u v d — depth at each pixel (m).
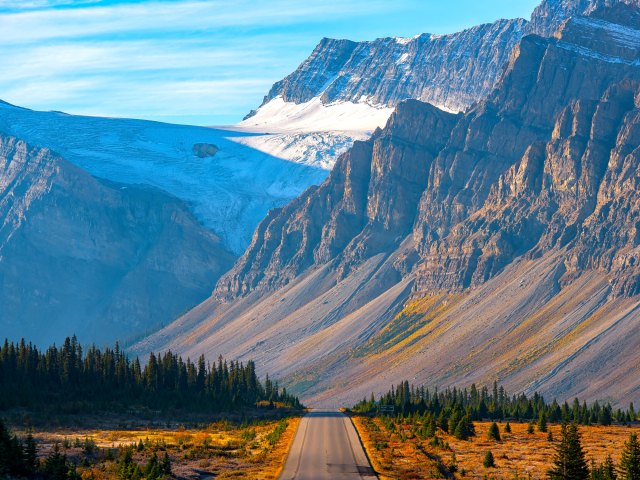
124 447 152.00
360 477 118.31
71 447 153.50
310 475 119.88
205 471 127.94
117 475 121.12
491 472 132.25
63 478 117.50
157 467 119.75
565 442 118.62
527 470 134.12
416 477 120.94
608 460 118.50
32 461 118.69
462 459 147.00
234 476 120.44
